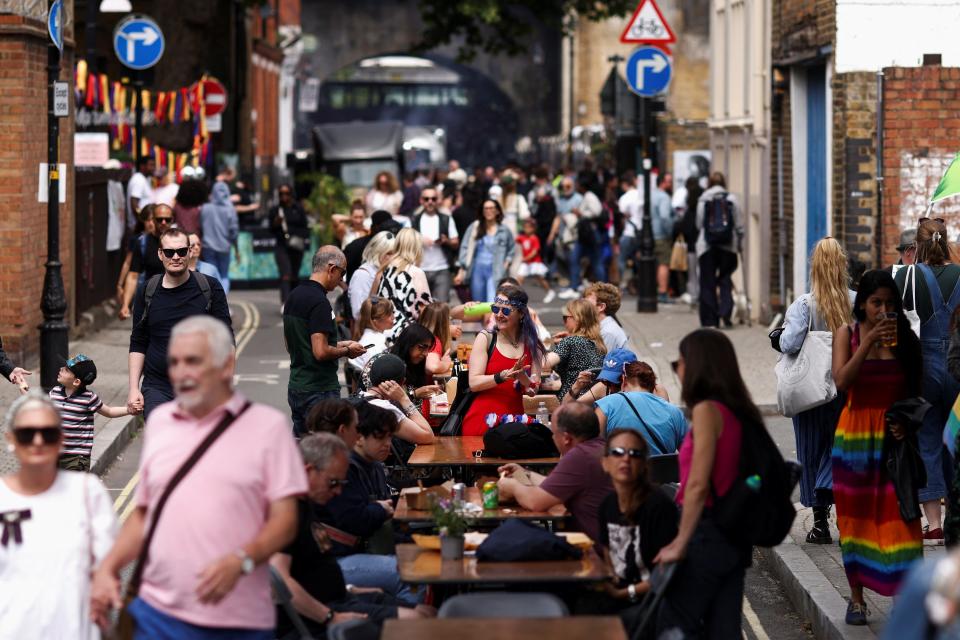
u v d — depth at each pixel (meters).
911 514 13.11
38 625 9.99
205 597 9.04
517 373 17.31
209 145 58.44
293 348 18.31
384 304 20.66
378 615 11.88
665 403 14.84
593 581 11.14
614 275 50.25
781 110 34.50
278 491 9.32
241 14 72.94
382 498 14.14
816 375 15.60
